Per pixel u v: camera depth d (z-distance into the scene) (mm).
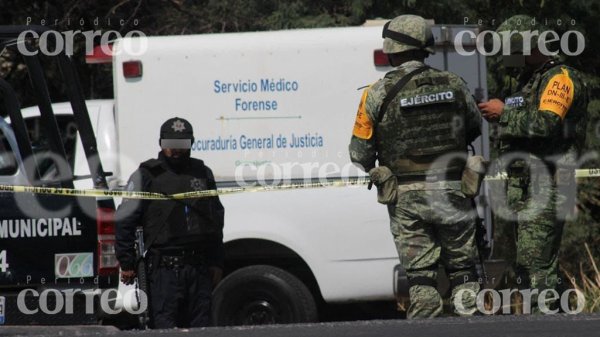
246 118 28672
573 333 17609
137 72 28734
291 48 28547
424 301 20953
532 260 22391
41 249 23984
